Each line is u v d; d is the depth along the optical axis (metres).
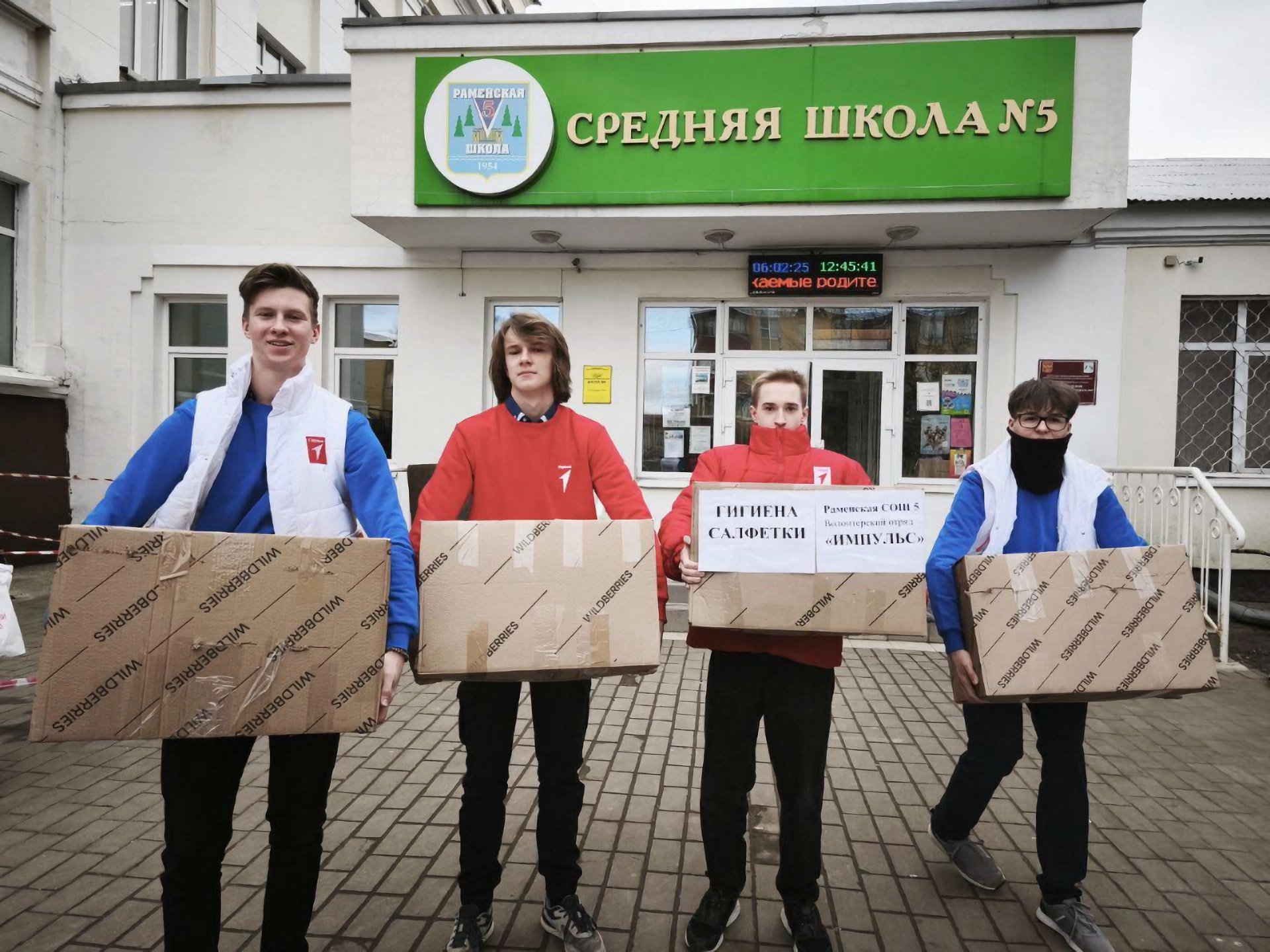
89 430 7.22
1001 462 2.09
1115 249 6.33
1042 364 6.39
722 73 5.63
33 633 5.11
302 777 1.51
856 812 2.79
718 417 6.86
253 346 1.55
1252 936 2.12
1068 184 5.40
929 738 3.52
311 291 1.59
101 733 1.29
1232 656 5.04
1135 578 1.83
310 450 1.55
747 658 1.94
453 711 3.78
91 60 7.45
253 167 7.01
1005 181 5.44
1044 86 5.39
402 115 5.92
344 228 6.95
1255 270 6.29
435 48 5.85
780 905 2.19
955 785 2.25
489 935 2.01
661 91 5.70
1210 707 4.06
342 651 1.39
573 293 6.80
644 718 3.72
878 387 6.72
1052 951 2.00
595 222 6.00
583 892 2.26
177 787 1.42
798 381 2.11
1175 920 2.18
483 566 1.64
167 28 8.49
